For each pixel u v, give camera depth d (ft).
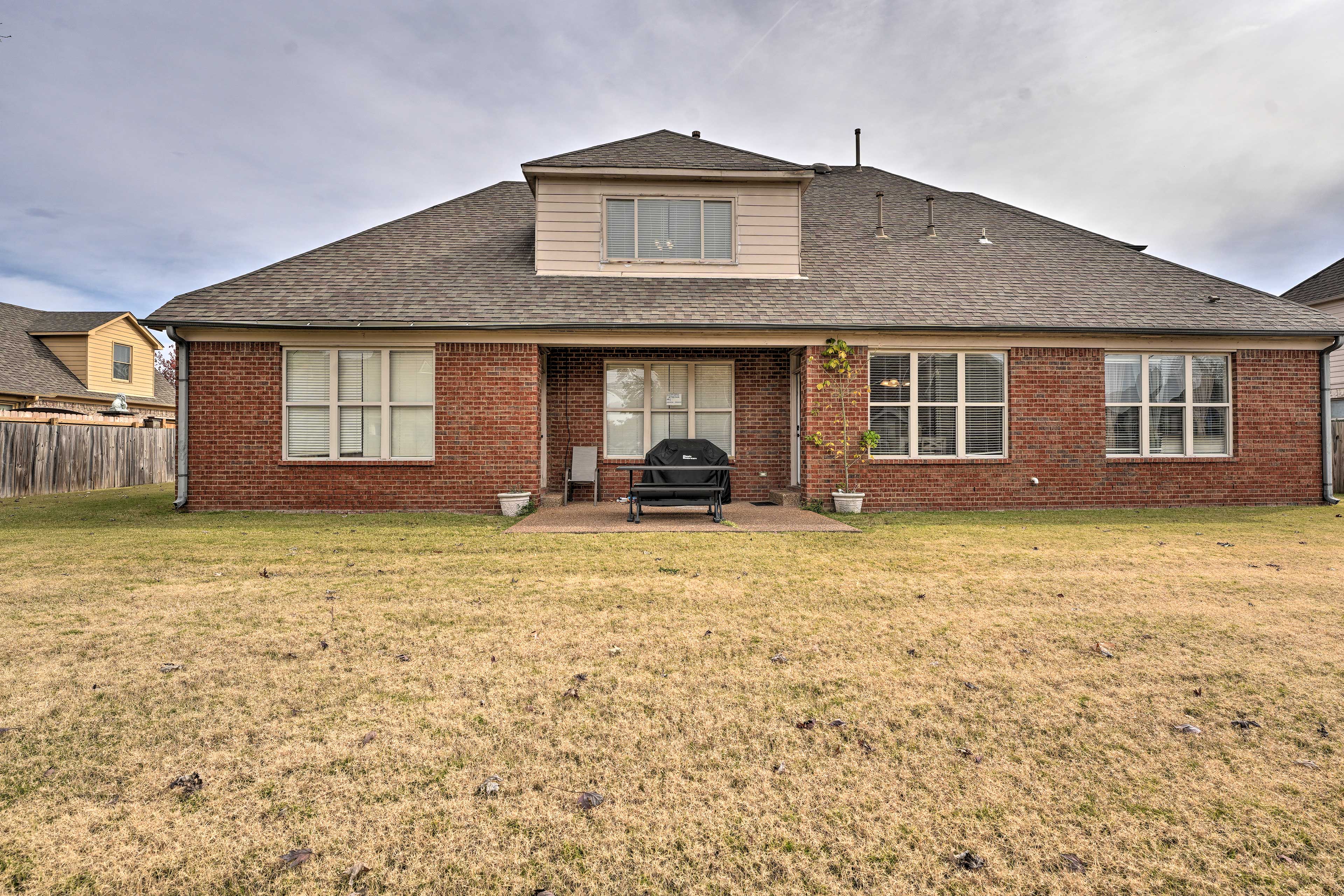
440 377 33.81
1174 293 38.29
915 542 24.86
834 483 35.06
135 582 18.11
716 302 35.45
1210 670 11.75
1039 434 35.50
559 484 38.86
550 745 8.89
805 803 7.56
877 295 36.76
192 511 33.27
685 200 38.60
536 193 38.34
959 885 6.19
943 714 9.91
